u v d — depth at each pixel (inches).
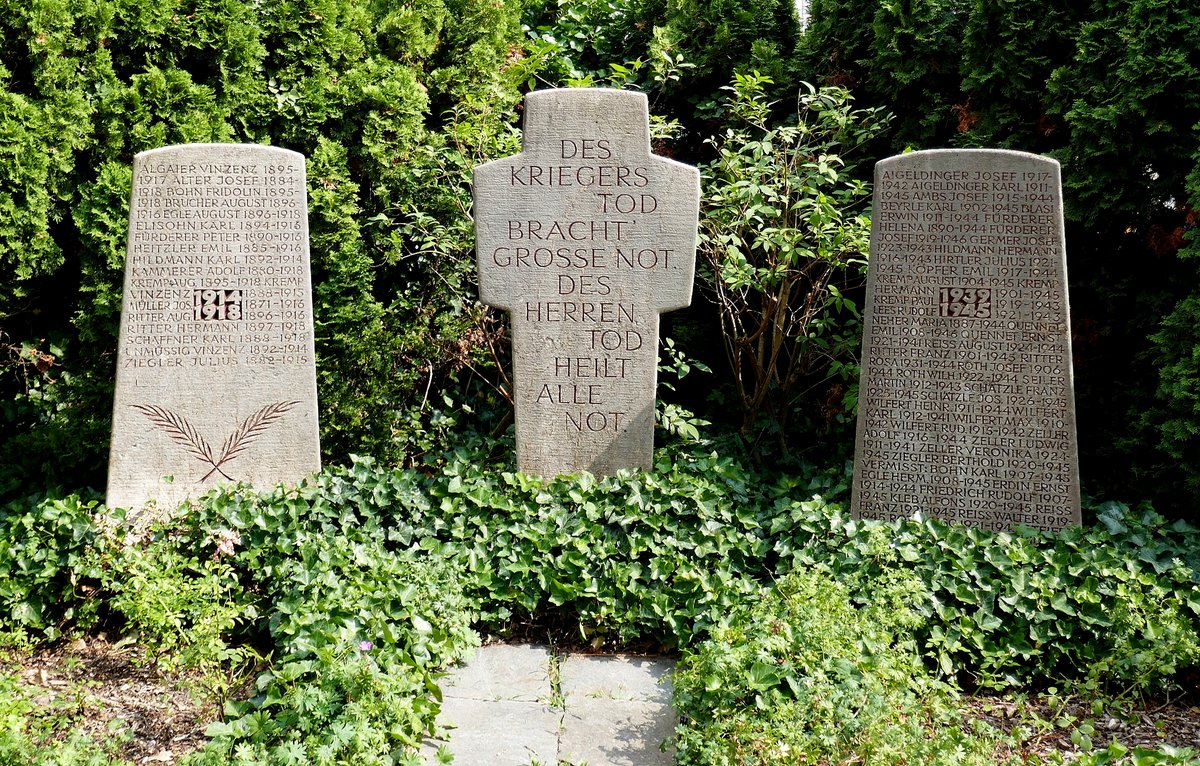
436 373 262.7
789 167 238.7
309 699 138.7
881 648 151.9
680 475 204.4
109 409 232.7
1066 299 199.2
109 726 150.9
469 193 257.9
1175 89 207.6
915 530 191.5
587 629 184.5
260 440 212.7
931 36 237.9
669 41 267.4
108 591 186.1
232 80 237.6
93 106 223.8
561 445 219.9
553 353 217.3
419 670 156.9
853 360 245.9
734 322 247.8
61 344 238.5
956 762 130.8
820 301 253.8
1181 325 207.8
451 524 198.8
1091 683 163.5
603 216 213.5
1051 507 203.5
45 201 219.1
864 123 243.6
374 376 243.4
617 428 219.1
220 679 160.6
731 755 135.6
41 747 134.6
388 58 262.4
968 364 203.5
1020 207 198.7
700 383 274.1
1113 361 235.9
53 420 234.4
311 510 196.9
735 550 191.2
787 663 147.0
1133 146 215.6
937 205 201.0
